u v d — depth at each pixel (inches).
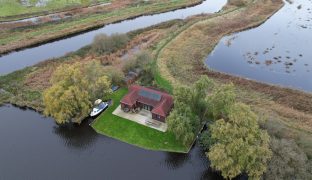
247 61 4345.5
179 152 2714.1
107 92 3201.3
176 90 2763.3
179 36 4923.7
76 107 2947.8
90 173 2551.7
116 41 4630.9
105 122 3021.7
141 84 3607.3
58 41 5034.5
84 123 3068.4
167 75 3821.4
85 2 6697.8
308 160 2263.8
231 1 6619.1
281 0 6707.7
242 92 3511.3
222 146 2240.4
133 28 5487.2
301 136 2591.0
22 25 5472.4
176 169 2603.3
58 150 2792.8
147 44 4667.8
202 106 2847.0
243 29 5300.2
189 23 5408.5
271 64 4274.1
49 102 2881.4
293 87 3737.7
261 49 4687.5
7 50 4579.2
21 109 3329.2
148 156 2696.9
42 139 2925.7
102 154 2726.4
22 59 4439.0
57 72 3026.6
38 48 4778.5
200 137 2743.6
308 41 4948.3
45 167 2615.7
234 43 4849.9
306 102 3336.6
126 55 4451.3
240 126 2251.5
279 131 2566.4
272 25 5541.3
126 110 3120.1
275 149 2253.9
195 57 4345.5
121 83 3580.2
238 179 2472.9
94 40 4542.3
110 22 5669.3
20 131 3016.7
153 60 4178.2
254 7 6264.8
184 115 2645.2
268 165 2226.9
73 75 2942.9
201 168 2618.1
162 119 2945.4
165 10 6279.5
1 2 6446.9
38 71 4003.4
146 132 2891.2
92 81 3137.3
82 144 2839.6
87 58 4291.3
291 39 5014.8
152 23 5703.7
